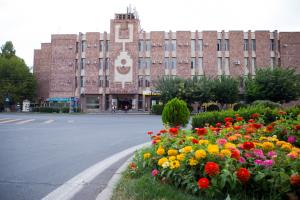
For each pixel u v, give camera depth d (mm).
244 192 3369
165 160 3971
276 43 44188
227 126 6391
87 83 44906
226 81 37250
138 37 44562
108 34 45562
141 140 11305
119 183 4348
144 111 43000
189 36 44281
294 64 43844
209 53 43906
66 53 46188
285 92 34656
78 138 11891
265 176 3289
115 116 31125
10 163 6598
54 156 7586
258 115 7977
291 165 3346
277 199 3166
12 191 4344
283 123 6141
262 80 35281
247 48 44281
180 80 37188
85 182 4836
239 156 3477
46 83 49812
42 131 14711
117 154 7785
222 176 3188
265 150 4047
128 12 45500
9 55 58844
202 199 3332
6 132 14062
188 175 3594
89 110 45031
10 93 47219
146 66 44406
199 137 4938
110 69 44188
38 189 4445
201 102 37625
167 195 3520
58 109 43062
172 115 9570
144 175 4469
